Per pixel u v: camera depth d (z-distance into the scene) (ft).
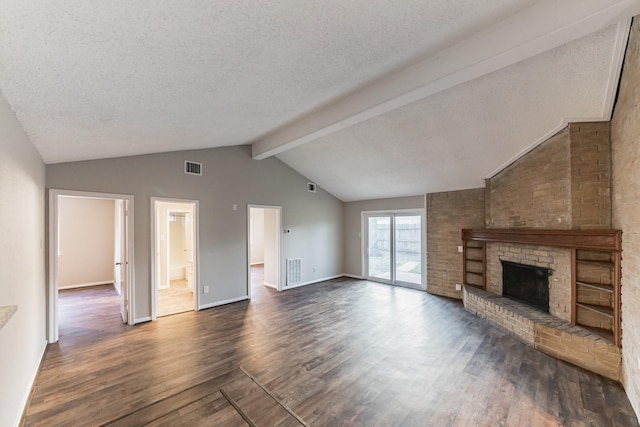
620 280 8.59
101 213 22.04
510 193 13.92
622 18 5.70
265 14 4.33
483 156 13.71
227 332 12.33
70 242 20.86
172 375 8.86
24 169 7.47
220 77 6.40
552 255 11.40
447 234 18.16
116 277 20.62
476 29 6.79
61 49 4.07
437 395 7.84
